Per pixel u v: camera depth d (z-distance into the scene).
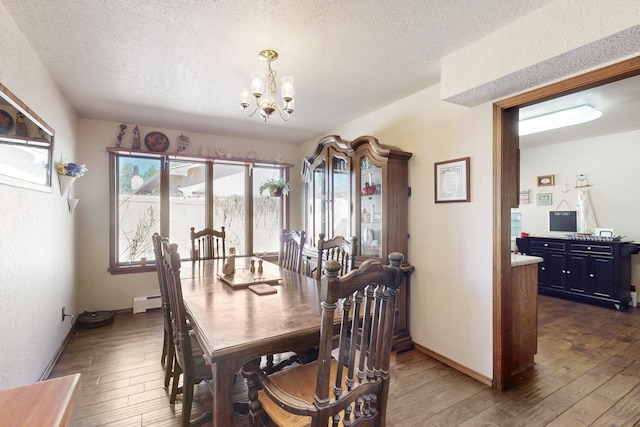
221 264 2.92
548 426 1.71
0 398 0.70
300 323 1.36
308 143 4.59
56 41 1.89
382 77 2.44
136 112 3.26
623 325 3.37
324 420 0.91
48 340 2.22
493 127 2.14
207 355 1.25
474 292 2.27
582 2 1.44
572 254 4.41
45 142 2.15
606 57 1.54
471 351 2.28
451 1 1.53
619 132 4.29
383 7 1.58
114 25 1.74
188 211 4.04
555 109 3.11
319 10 1.61
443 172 2.50
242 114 3.34
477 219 2.25
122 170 3.68
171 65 2.23
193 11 1.61
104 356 2.51
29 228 1.86
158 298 3.71
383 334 1.05
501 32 1.78
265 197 4.59
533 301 2.44
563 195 4.89
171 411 1.82
